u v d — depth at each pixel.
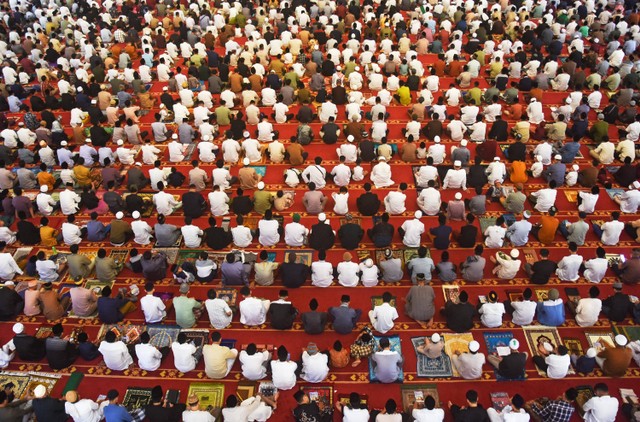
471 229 10.39
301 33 18.38
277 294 9.84
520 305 8.97
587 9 20.36
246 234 10.55
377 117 14.10
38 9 21.45
